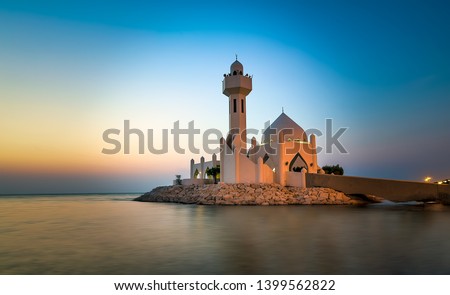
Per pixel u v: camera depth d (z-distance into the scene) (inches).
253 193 2383.1
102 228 1235.2
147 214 1775.3
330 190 2391.7
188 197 2701.8
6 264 674.2
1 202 4239.7
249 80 2765.7
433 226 1155.9
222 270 614.5
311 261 668.7
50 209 2544.3
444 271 598.2
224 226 1202.0
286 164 2778.1
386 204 2331.4
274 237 952.9
